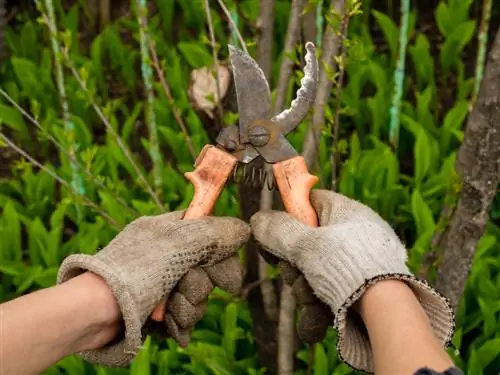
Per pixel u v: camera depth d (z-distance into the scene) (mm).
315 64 1092
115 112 2824
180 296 1030
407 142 2568
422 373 724
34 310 846
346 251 928
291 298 1639
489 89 1351
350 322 927
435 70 2840
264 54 1545
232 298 1704
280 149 1089
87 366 1935
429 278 1744
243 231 1094
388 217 2273
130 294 923
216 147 1099
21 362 823
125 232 1028
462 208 1481
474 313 1980
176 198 2336
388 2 3018
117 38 2812
